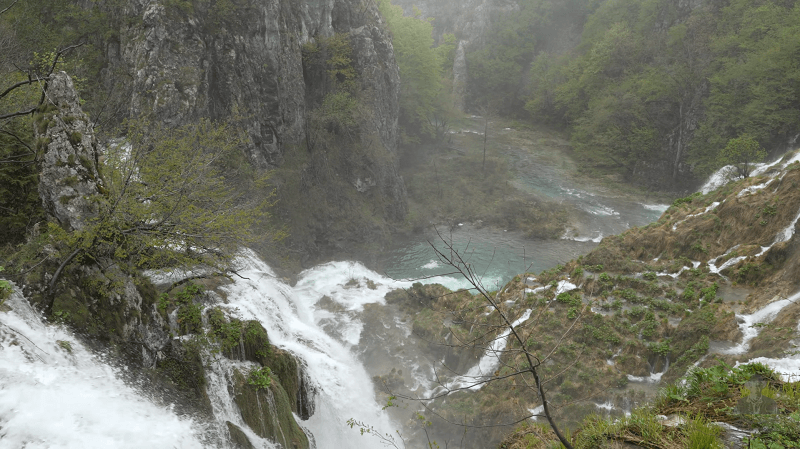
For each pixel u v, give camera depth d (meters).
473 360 26.50
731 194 32.28
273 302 28.00
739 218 30.14
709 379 9.14
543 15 105.94
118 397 11.70
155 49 38.31
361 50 55.28
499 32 104.06
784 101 55.34
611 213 58.09
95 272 13.59
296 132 47.78
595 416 9.25
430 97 75.19
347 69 53.59
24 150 17.69
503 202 60.09
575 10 105.75
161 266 15.61
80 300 13.09
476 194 62.28
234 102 41.88
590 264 31.16
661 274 29.73
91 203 13.31
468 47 107.19
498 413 22.84
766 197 29.95
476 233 54.47
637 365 23.36
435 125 78.00
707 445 7.09
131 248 13.98
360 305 35.00
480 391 24.52
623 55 76.31
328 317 33.28
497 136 87.19
